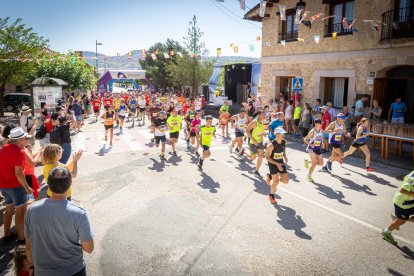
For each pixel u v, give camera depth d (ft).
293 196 24.86
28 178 18.43
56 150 16.02
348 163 35.22
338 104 54.34
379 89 46.65
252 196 24.80
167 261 15.84
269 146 22.70
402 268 15.47
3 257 16.06
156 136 35.55
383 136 36.04
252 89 83.25
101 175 29.84
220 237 18.26
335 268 15.38
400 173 31.37
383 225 20.03
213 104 94.68
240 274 14.82
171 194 25.05
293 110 56.39
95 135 50.62
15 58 65.72
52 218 8.95
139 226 19.54
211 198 24.29
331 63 52.60
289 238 18.24
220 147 43.24
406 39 40.81
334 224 20.07
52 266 9.16
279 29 62.39
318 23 54.08
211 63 118.83
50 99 53.88
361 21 47.29
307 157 38.11
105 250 16.81
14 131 16.30
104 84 116.26
